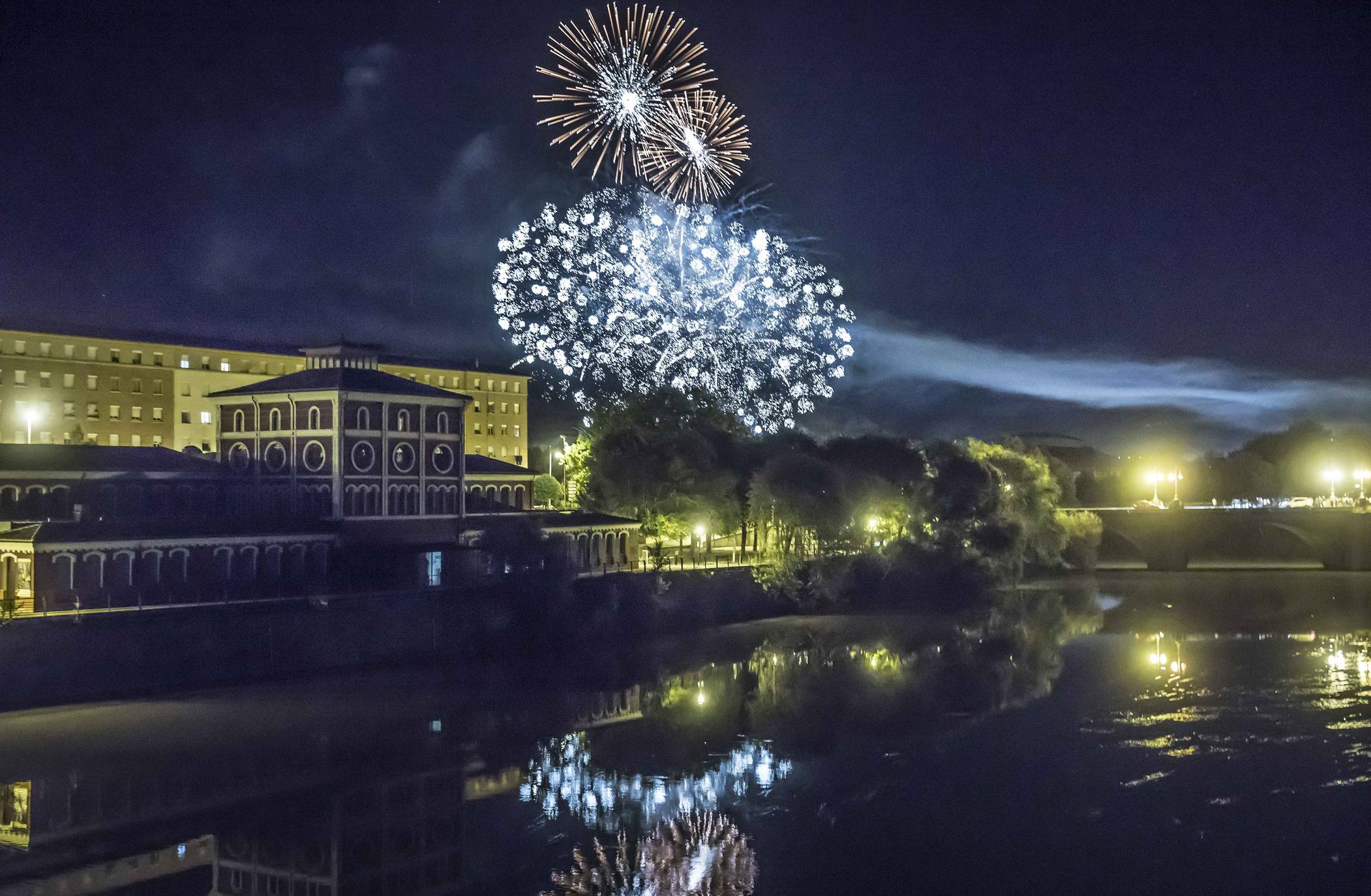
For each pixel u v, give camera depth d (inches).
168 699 3179.1
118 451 4180.6
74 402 6707.7
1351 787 2390.5
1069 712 3073.3
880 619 4965.6
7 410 6461.6
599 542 5054.1
